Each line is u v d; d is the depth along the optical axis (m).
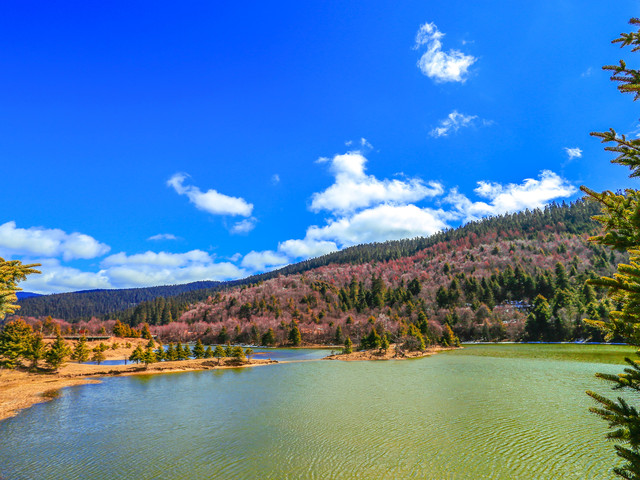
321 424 35.91
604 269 174.88
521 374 62.25
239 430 34.94
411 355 105.69
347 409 41.56
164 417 40.78
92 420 40.19
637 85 8.05
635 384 8.37
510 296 191.75
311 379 65.62
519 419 35.06
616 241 8.43
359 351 118.44
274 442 31.16
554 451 27.11
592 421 34.00
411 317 178.00
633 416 8.08
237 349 94.62
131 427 37.16
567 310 136.12
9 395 55.00
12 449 31.31
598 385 50.91
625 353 90.62
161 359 96.56
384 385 56.66
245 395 52.12
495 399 43.69
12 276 18.00
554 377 58.38
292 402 46.34
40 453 30.19
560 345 121.88
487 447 28.30
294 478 24.38
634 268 7.92
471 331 164.12
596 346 112.19
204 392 55.41
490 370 68.31
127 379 70.50
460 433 31.66
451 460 26.20
